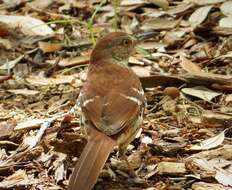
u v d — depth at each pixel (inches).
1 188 378.3
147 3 609.9
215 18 573.3
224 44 538.0
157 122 442.9
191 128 434.0
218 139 413.1
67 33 585.3
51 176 390.0
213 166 386.9
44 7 631.8
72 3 628.4
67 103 478.3
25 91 501.0
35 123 441.4
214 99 472.4
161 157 401.7
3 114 465.4
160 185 376.2
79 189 331.3
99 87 372.8
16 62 546.9
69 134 406.9
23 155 408.8
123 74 388.5
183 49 546.3
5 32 581.6
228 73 507.2
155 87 488.4
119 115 355.9
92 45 563.2
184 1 608.1
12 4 639.1
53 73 532.1
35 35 581.6
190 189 370.3
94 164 338.6
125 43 418.6
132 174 385.7
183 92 478.0
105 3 620.4
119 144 374.0
